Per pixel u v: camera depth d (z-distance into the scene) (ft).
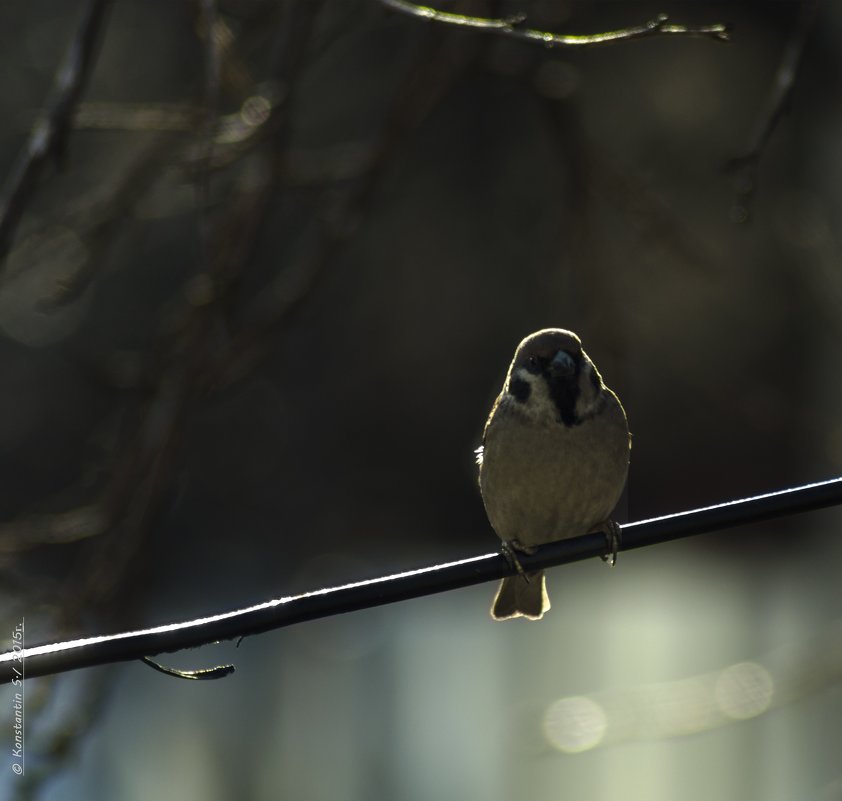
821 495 15.67
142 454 28.17
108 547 27.40
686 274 54.03
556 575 62.28
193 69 41.16
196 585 62.85
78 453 61.67
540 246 55.06
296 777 47.42
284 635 54.03
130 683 49.49
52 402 61.77
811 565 57.82
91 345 60.44
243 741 48.29
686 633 55.21
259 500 65.10
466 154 62.13
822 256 37.29
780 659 36.94
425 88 30.73
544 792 46.39
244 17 29.45
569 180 32.91
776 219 44.42
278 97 26.12
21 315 40.78
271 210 28.66
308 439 66.18
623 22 61.16
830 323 38.40
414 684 51.96
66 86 18.20
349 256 65.51
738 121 61.67
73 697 29.37
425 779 47.52
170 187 33.47
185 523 63.77
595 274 32.99
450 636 55.83
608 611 57.52
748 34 61.98
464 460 66.03
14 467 61.72
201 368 28.12
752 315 59.52
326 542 65.21
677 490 61.77
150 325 60.90
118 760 45.55
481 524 65.87
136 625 27.20
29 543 27.71
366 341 66.85
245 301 53.16
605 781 46.39
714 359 59.16
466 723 49.52
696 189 61.05
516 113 60.54
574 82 32.73
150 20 49.70
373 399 66.90
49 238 29.43
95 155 40.55
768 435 59.57
